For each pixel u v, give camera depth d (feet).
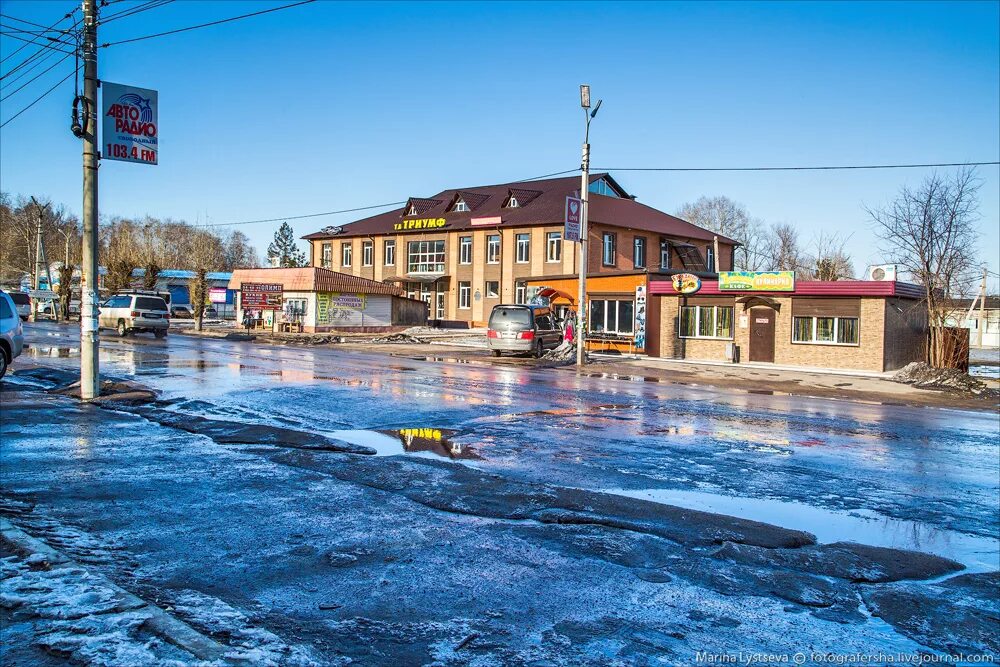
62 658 11.39
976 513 22.86
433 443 31.76
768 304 89.86
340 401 44.14
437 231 184.03
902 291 84.17
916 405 57.21
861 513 22.47
